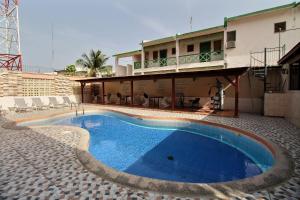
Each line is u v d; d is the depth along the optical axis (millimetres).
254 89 12289
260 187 3178
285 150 4973
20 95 14734
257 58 12688
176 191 3080
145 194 3049
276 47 11727
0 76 13398
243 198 2908
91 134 8734
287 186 3229
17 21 19562
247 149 6754
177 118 10328
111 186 3307
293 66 8859
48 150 5246
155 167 5176
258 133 6723
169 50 18469
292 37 11617
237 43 13422
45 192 3141
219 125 8375
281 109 10086
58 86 17672
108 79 16906
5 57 19000
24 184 3402
